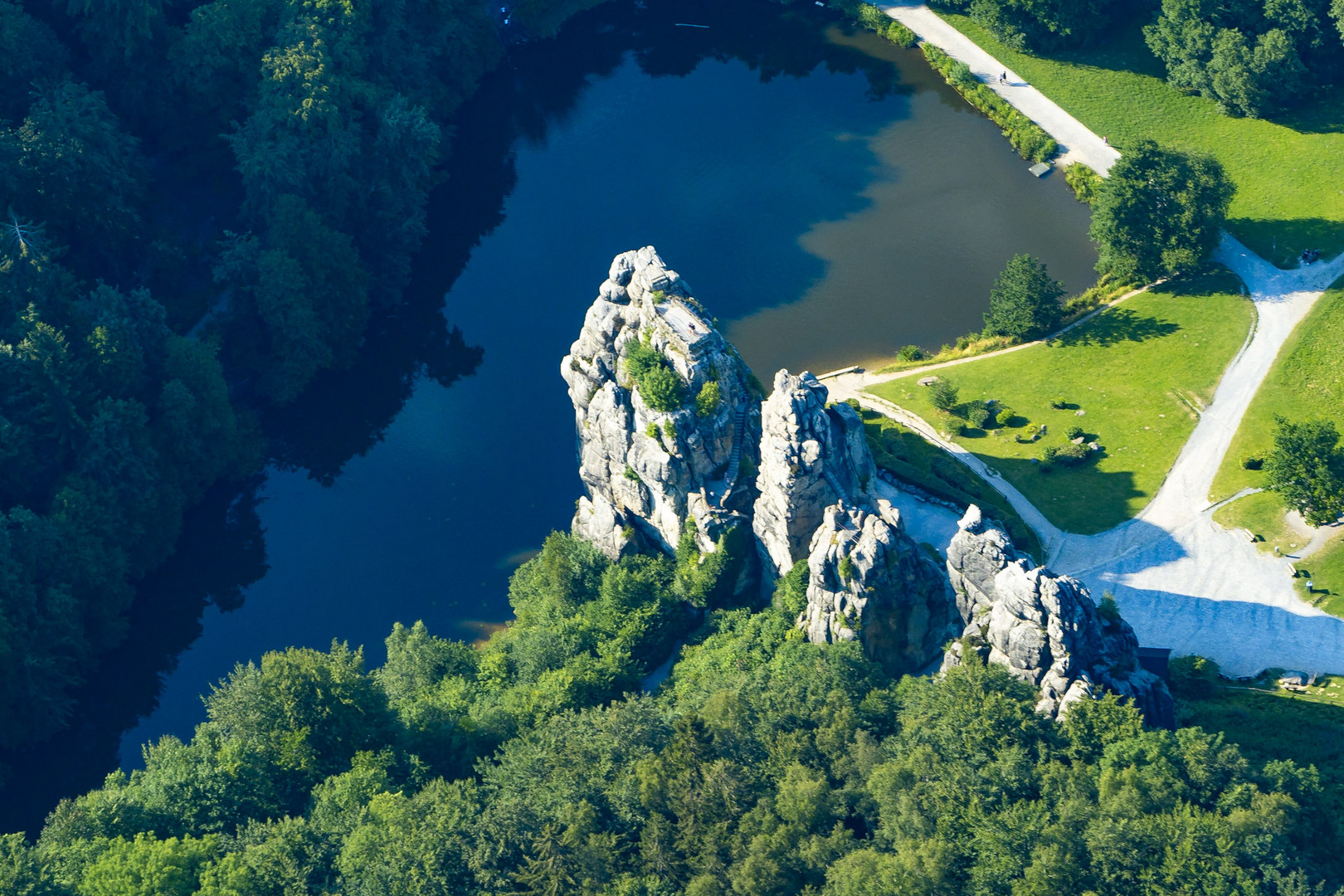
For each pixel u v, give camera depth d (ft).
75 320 586.86
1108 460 568.00
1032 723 392.06
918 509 546.67
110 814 427.74
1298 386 586.45
